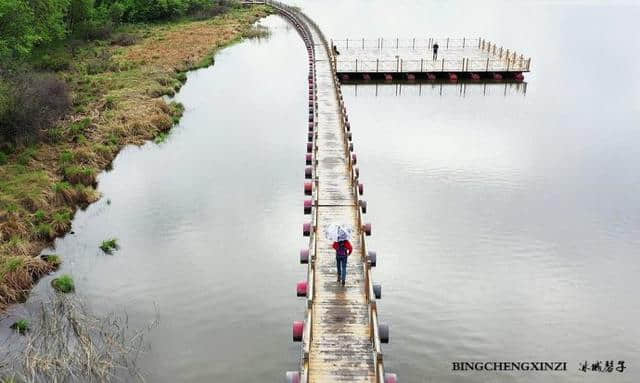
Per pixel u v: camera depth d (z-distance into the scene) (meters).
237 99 50.75
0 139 32.69
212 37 79.69
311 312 15.90
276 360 17.41
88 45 69.81
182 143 39.03
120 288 21.41
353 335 16.41
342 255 18.25
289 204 29.64
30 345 16.80
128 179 32.56
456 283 22.33
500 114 47.56
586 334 19.39
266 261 23.77
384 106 49.66
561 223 27.86
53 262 22.83
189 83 56.03
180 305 20.34
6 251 22.59
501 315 20.27
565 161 36.69
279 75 61.19
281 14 115.62
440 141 40.31
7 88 34.72
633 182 33.28
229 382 16.39
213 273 22.69
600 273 23.38
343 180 27.88
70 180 30.48
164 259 23.78
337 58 63.78
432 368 17.33
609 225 27.75
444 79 57.66
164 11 98.06
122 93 46.69
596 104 51.06
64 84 43.75
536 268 23.66
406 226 27.34
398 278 22.64
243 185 32.06
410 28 100.81
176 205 29.22
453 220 28.03
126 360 17.11
